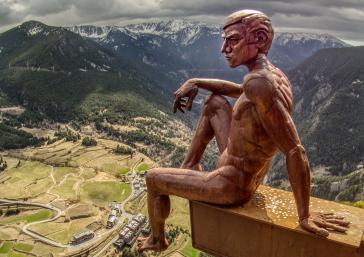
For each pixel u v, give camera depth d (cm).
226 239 206
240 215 196
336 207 202
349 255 172
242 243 201
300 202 183
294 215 194
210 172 207
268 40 196
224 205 204
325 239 174
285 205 204
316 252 181
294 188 184
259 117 189
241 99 196
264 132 192
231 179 200
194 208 215
